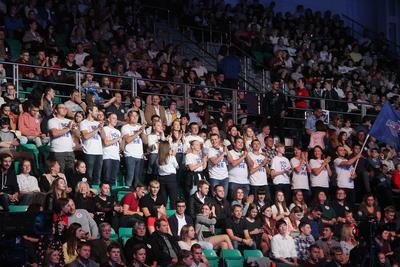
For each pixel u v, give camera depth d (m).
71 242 14.20
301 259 17.34
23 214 11.18
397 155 22.69
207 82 23.67
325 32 31.00
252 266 16.27
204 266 15.21
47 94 18.66
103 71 21.77
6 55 21.05
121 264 14.27
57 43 23.41
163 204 16.86
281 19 30.25
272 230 17.61
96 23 24.19
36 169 16.64
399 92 29.59
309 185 20.33
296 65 27.27
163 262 15.22
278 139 22.23
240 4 29.84
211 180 18.48
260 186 19.03
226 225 17.09
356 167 21.25
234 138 19.05
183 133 19.11
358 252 16.55
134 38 24.28
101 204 15.99
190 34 28.06
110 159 17.77
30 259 13.02
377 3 34.22
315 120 22.70
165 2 28.06
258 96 23.16
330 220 19.06
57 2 24.12
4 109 17.67
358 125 24.33
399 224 19.34
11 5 23.09
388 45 32.47
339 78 27.94
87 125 17.55
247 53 27.59
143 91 21.97
